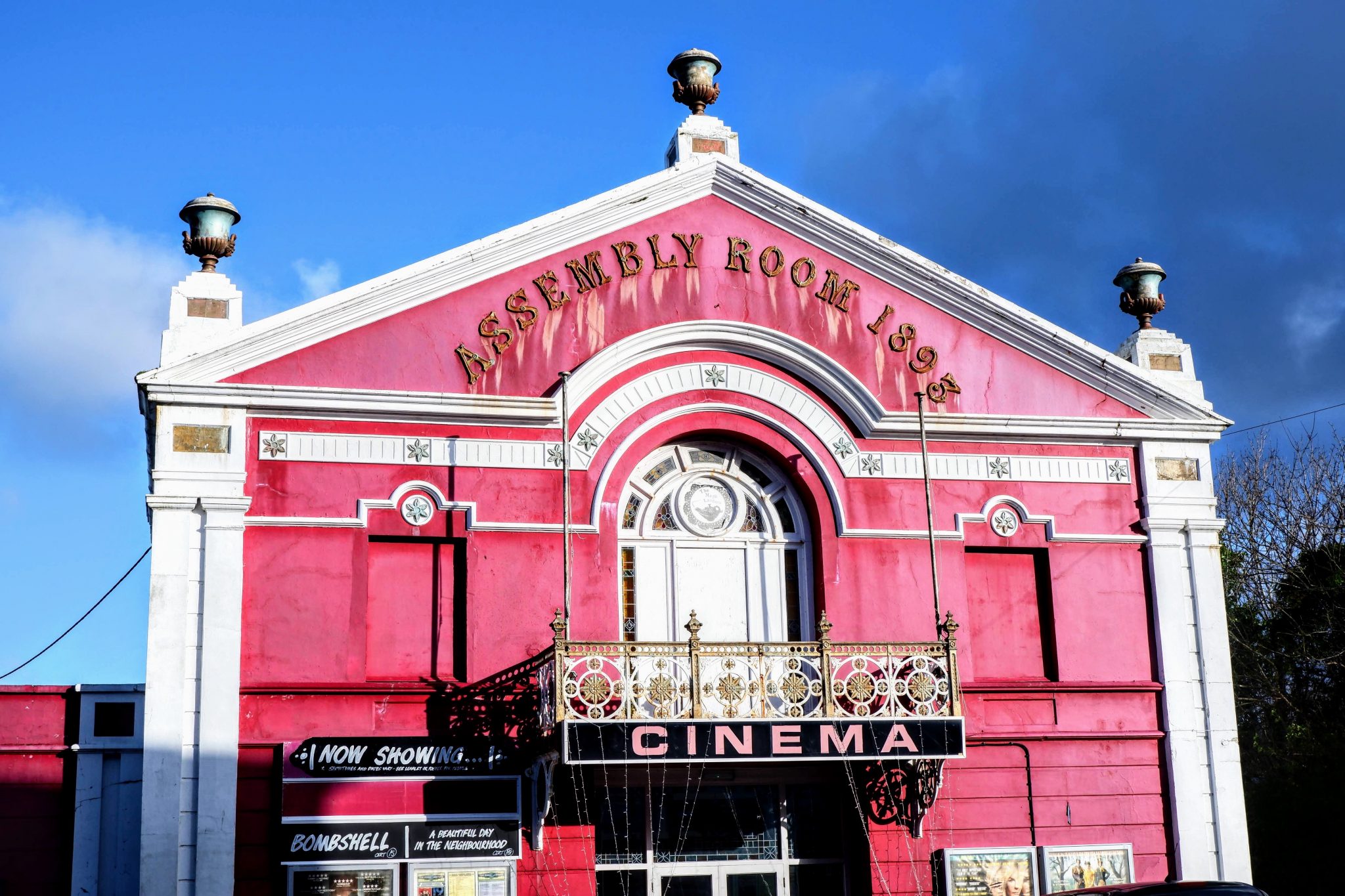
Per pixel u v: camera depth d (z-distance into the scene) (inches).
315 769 604.1
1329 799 949.8
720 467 703.7
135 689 652.7
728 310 708.7
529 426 670.5
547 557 658.2
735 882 662.5
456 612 649.0
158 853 587.2
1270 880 975.0
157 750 596.7
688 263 709.9
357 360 657.6
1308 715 1062.4
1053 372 741.9
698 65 754.2
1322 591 1077.8
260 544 630.5
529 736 630.5
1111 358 739.4
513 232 681.6
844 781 677.9
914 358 725.3
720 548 693.3
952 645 637.9
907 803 655.1
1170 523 729.6
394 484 650.2
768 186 721.0
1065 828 680.4
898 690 629.3
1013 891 663.8
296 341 650.8
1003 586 716.0
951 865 658.2
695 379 697.6
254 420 641.6
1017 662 705.6
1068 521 722.8
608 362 680.4
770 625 687.7
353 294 656.4
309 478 641.6
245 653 617.3
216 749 601.6
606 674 603.8
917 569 698.8
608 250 701.3
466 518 654.5
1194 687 711.1
